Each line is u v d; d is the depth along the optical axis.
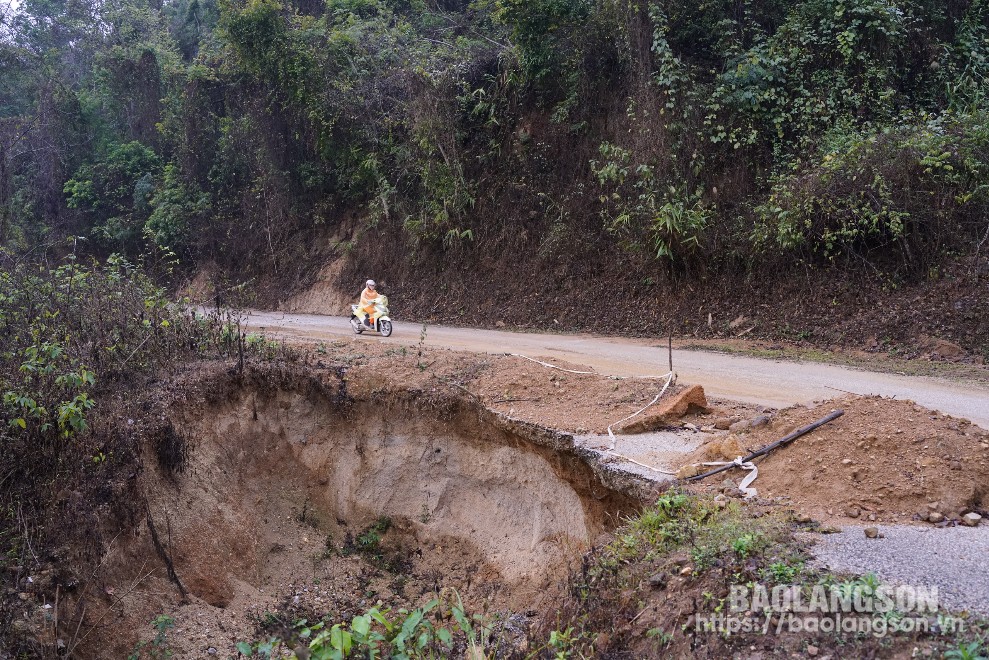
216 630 8.52
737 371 12.18
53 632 7.24
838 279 15.23
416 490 10.60
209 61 32.19
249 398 10.88
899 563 4.75
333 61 24.84
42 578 7.48
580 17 20.72
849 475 6.00
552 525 8.94
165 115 33.56
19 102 37.97
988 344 12.61
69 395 8.89
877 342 13.73
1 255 14.04
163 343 11.12
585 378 10.20
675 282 17.52
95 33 38.59
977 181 14.54
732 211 17.38
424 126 23.16
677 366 12.72
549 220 21.34
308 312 25.77
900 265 14.76
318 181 27.66
